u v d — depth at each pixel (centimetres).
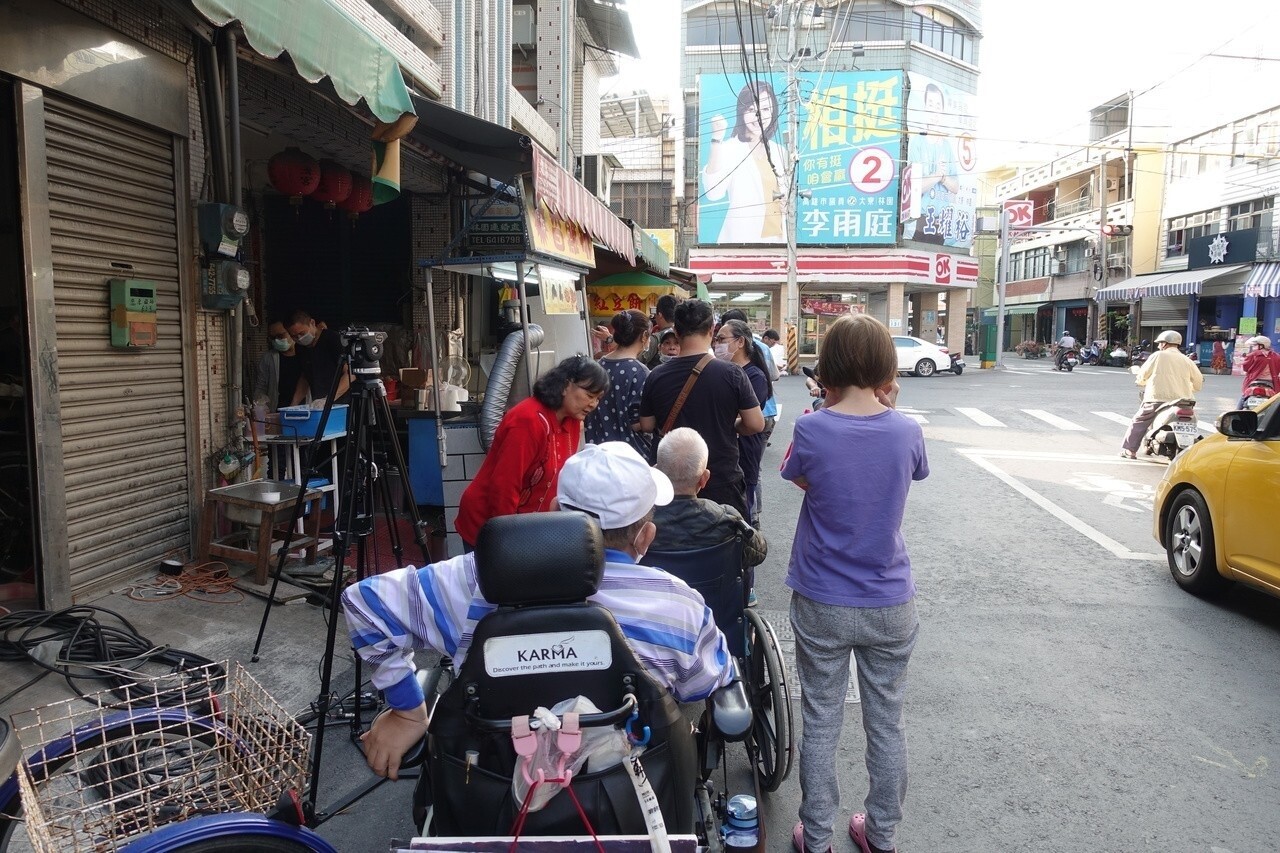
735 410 427
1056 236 4619
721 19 3666
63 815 220
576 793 187
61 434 425
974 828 312
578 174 1844
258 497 500
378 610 203
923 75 3472
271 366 706
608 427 500
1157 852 297
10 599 426
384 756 210
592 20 1817
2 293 457
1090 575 626
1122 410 1692
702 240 3531
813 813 281
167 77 495
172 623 435
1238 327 3091
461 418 637
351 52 452
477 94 1138
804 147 3434
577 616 185
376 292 1018
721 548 304
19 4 396
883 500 264
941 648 484
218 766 240
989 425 1473
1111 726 390
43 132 412
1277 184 2866
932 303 4194
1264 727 389
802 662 280
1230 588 562
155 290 489
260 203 988
